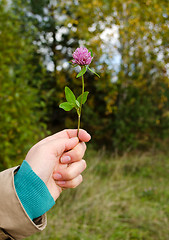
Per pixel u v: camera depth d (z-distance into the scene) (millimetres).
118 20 4266
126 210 2551
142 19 4363
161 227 2289
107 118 5023
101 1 4133
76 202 2422
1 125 2051
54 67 5797
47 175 641
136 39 4609
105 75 4387
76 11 4523
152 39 4520
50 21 7023
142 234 2193
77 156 719
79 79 4934
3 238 519
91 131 4805
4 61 2254
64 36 6844
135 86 4816
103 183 3041
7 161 1950
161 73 4660
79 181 759
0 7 2307
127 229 2262
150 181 3447
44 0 6898
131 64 4711
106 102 4773
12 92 2158
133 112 4664
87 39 4113
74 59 617
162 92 4918
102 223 2258
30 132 2266
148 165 3992
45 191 546
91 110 4914
